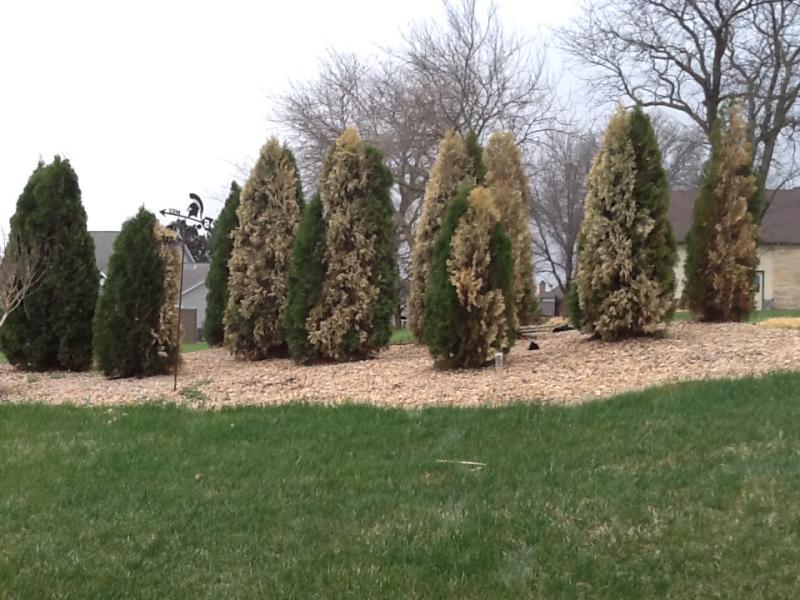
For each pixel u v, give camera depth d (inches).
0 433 275.9
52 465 235.8
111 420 286.2
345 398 309.1
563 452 221.5
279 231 476.7
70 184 444.8
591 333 393.7
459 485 202.2
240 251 479.2
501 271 356.2
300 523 183.3
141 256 396.8
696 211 447.2
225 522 185.9
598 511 176.2
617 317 378.3
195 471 226.2
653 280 378.0
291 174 483.5
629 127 378.6
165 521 188.1
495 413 264.8
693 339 372.5
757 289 449.7
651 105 1069.1
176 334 402.0
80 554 169.9
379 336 423.5
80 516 193.3
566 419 251.4
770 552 150.8
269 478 216.8
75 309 439.5
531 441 233.9
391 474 215.8
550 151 1346.0
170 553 169.6
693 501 177.8
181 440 257.9
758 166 1085.1
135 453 245.0
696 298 444.1
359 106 1023.6
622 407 258.5
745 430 223.9
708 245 440.5
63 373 434.6
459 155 503.2
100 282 459.2
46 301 438.0
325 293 419.8
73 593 151.5
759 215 441.1
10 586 154.6
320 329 416.8
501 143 540.1
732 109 441.7
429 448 236.4
